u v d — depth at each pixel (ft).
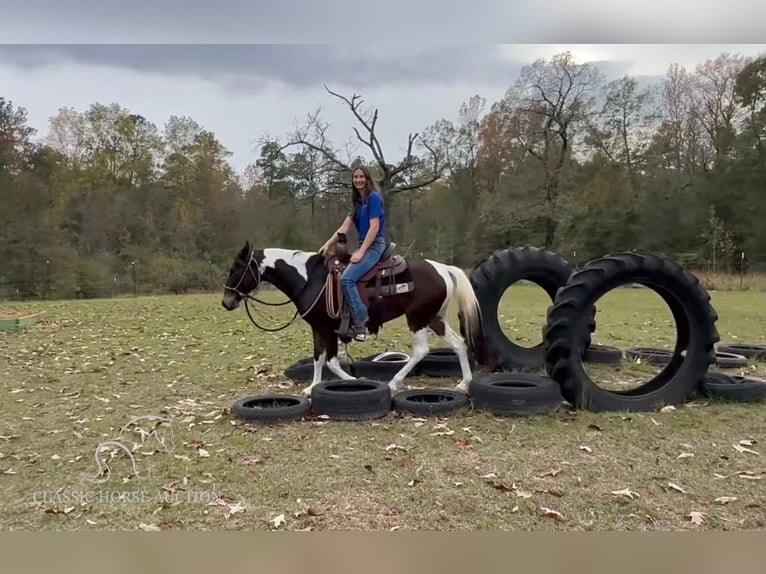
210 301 59.16
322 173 73.31
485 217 91.76
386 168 68.08
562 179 94.58
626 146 98.27
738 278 70.23
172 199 88.48
